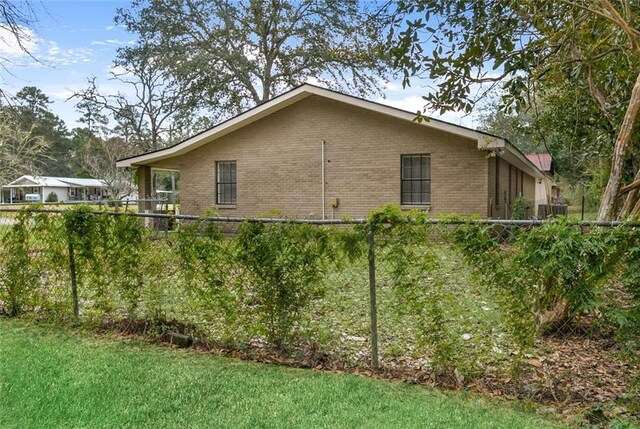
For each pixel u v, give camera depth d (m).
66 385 3.21
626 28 4.22
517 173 18.23
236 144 14.41
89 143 24.77
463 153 12.10
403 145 12.66
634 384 2.96
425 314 3.41
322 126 13.47
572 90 7.66
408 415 2.77
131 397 3.03
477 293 3.34
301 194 13.75
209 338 4.12
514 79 4.95
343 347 3.97
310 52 21.19
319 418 2.74
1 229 5.33
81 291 4.90
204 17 20.72
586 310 3.05
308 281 3.76
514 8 4.43
